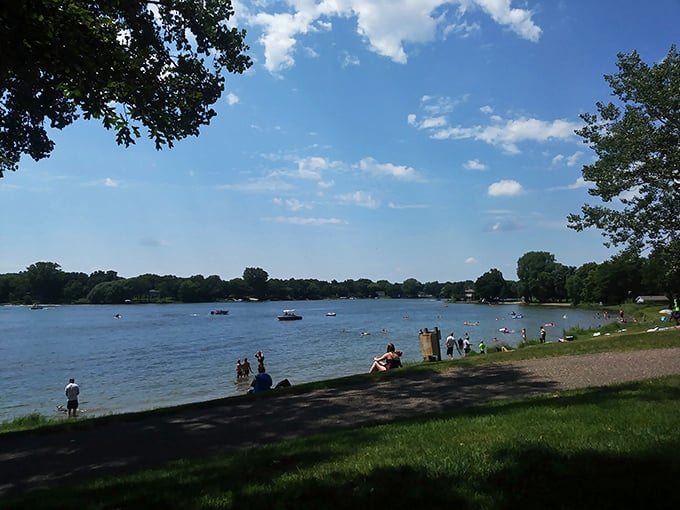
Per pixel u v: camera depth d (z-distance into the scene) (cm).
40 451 894
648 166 2314
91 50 777
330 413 1023
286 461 631
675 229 2361
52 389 3164
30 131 1332
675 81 2244
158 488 566
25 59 675
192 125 1302
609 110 2481
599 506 415
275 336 6869
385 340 6038
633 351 1543
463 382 1255
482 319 10088
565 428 641
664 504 410
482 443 606
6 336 7400
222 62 1424
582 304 13812
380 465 556
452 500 445
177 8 1312
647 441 557
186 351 5212
